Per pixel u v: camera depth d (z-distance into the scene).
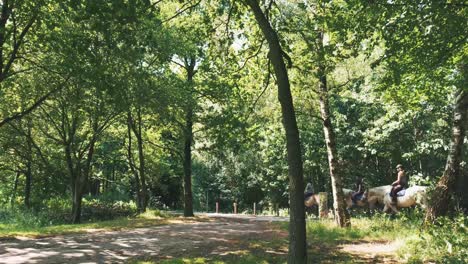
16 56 17.38
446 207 13.98
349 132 30.98
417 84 15.45
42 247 12.87
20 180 41.41
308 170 35.06
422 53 10.78
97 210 32.56
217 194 51.72
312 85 17.08
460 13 10.36
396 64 11.45
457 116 14.22
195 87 22.42
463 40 10.38
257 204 48.34
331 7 11.88
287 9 13.36
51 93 19.03
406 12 9.96
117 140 34.69
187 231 17.34
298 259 8.72
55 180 38.09
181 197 51.69
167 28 20.02
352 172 33.16
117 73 12.84
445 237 10.35
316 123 30.05
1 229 18.11
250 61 13.42
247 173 47.22
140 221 22.19
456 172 14.09
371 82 17.23
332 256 11.10
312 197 25.62
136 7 9.07
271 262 10.30
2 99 22.56
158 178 44.31
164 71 21.70
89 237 15.27
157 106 20.16
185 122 25.75
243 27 12.62
